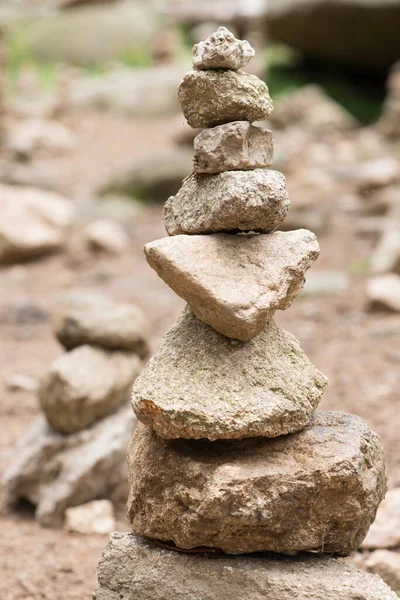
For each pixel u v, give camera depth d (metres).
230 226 3.22
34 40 24.23
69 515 5.12
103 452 5.17
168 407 3.05
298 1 20.02
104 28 24.52
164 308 10.02
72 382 5.27
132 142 18.62
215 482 3.05
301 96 19.16
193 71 3.26
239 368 3.18
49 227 12.67
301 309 9.62
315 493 3.09
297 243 3.33
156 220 13.88
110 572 3.33
